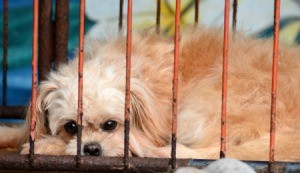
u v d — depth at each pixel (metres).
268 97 7.02
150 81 7.45
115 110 7.05
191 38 7.88
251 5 11.30
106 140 6.98
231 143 6.79
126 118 5.95
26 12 11.59
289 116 6.85
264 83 7.14
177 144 6.84
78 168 5.96
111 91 7.08
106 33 8.03
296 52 7.62
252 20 11.27
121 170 5.93
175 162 5.87
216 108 6.99
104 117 7.05
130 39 5.92
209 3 11.27
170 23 11.17
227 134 6.81
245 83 7.18
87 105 7.01
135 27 8.74
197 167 5.81
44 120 7.41
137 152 7.07
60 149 6.99
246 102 7.04
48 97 7.29
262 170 5.81
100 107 7.01
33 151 5.98
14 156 5.98
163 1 11.23
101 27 11.30
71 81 7.18
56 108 7.18
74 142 6.93
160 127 7.35
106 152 6.88
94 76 7.15
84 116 7.02
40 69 8.23
